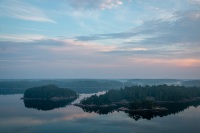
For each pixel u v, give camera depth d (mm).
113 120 181750
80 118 189500
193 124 166750
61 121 177375
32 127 157500
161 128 156000
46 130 150375
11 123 168875
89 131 148625
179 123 170375
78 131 148500
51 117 192875
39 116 196750
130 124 167625
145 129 153750
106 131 148875
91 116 199000
